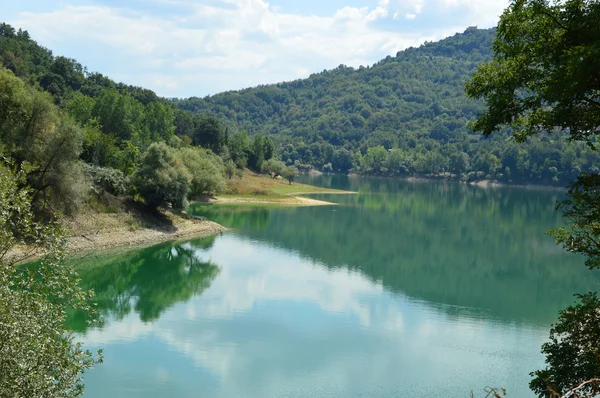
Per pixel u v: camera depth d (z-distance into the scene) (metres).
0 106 52.50
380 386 28.48
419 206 130.88
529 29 17.98
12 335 13.07
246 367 30.30
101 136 80.56
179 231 72.69
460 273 60.12
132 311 40.25
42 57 165.38
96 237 59.56
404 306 44.91
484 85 19.19
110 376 28.30
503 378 30.03
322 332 36.91
